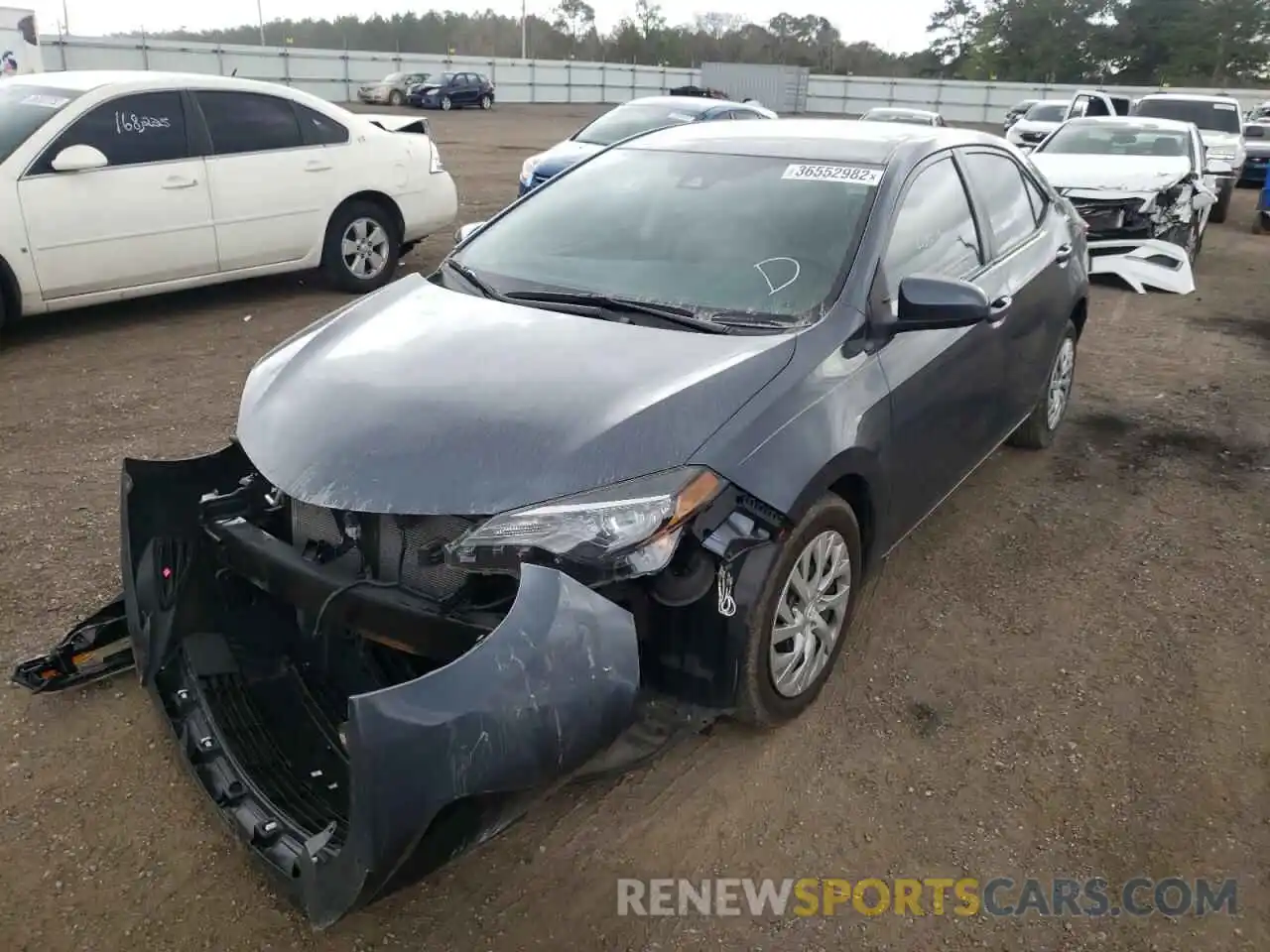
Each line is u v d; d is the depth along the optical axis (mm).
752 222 3605
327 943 2436
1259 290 10406
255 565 2820
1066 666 3619
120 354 6871
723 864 2711
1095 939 2518
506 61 50281
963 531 4648
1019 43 68125
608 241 3711
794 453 2820
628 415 2666
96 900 2529
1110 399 6613
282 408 2914
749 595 2781
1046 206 5176
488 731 2191
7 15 20594
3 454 5109
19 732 3105
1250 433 6012
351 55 45594
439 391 2793
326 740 2793
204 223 7664
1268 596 4137
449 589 2580
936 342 3633
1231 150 15641
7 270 6730
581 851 2736
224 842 2730
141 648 2988
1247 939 2527
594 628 2359
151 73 7590
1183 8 63812
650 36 78938
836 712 3318
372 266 8922
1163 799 2988
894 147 3924
